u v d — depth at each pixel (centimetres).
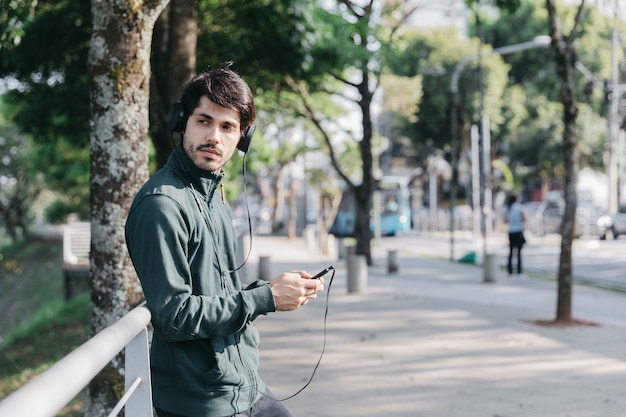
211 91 250
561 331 1067
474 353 909
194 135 250
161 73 1099
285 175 5675
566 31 4609
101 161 491
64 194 4466
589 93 5094
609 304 1438
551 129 5300
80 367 155
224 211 265
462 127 4928
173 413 246
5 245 5756
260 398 269
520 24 5241
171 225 234
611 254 2788
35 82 1487
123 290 494
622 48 4894
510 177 4575
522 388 737
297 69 1448
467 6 1582
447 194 7256
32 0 687
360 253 2372
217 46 1430
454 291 1627
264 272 1908
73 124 1575
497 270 1844
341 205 4412
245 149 277
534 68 5375
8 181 5316
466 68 4778
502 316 1215
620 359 874
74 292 2417
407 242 3962
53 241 5522
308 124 3247
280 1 1345
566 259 1139
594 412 651
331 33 1415
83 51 1374
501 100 5041
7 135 4912
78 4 1239
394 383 757
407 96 5291
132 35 487
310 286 258
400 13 2217
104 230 491
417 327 1102
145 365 245
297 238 4706
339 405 674
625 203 3553
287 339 1010
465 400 691
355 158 3462
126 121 489
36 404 121
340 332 1062
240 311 243
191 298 234
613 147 3878
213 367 244
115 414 208
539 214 3897
